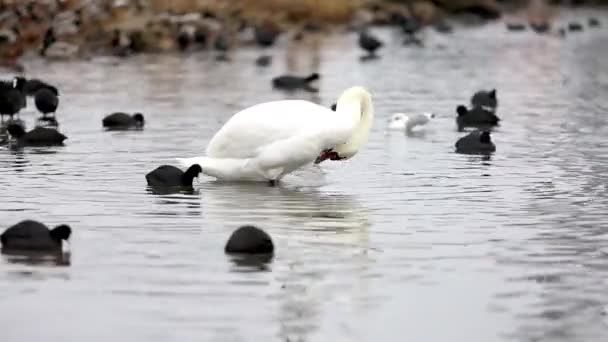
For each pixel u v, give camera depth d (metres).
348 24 58.28
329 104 29.84
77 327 11.74
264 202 17.45
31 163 20.73
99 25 45.25
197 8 51.66
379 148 22.89
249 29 49.78
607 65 41.94
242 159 18.75
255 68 39.69
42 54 41.59
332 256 14.34
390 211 16.89
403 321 11.98
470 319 12.06
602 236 15.41
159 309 12.30
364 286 13.14
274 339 11.46
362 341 11.43
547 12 73.94
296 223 16.09
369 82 35.78
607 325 11.91
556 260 14.23
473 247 14.82
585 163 21.05
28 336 11.50
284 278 13.40
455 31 59.22
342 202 17.48
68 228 14.70
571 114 28.28
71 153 21.88
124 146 22.75
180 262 14.02
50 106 26.95
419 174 19.91
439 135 24.84
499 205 17.33
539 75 38.44
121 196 17.83
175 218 16.34
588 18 68.69
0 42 41.09
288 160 18.41
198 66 40.00
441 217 16.52
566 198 17.86
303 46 48.69
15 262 14.02
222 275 13.48
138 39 44.78
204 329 11.70
